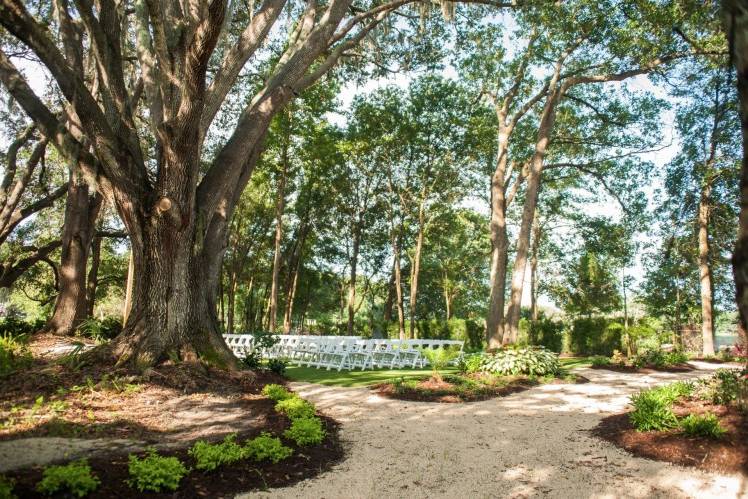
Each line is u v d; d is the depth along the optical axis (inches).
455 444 256.8
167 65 335.0
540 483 203.2
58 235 1043.3
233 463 202.4
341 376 504.7
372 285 1839.3
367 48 641.6
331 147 1060.5
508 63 818.2
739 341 673.0
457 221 1273.4
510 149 957.8
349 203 1354.6
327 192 1291.8
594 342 1072.2
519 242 686.5
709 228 1029.8
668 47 679.1
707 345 949.8
